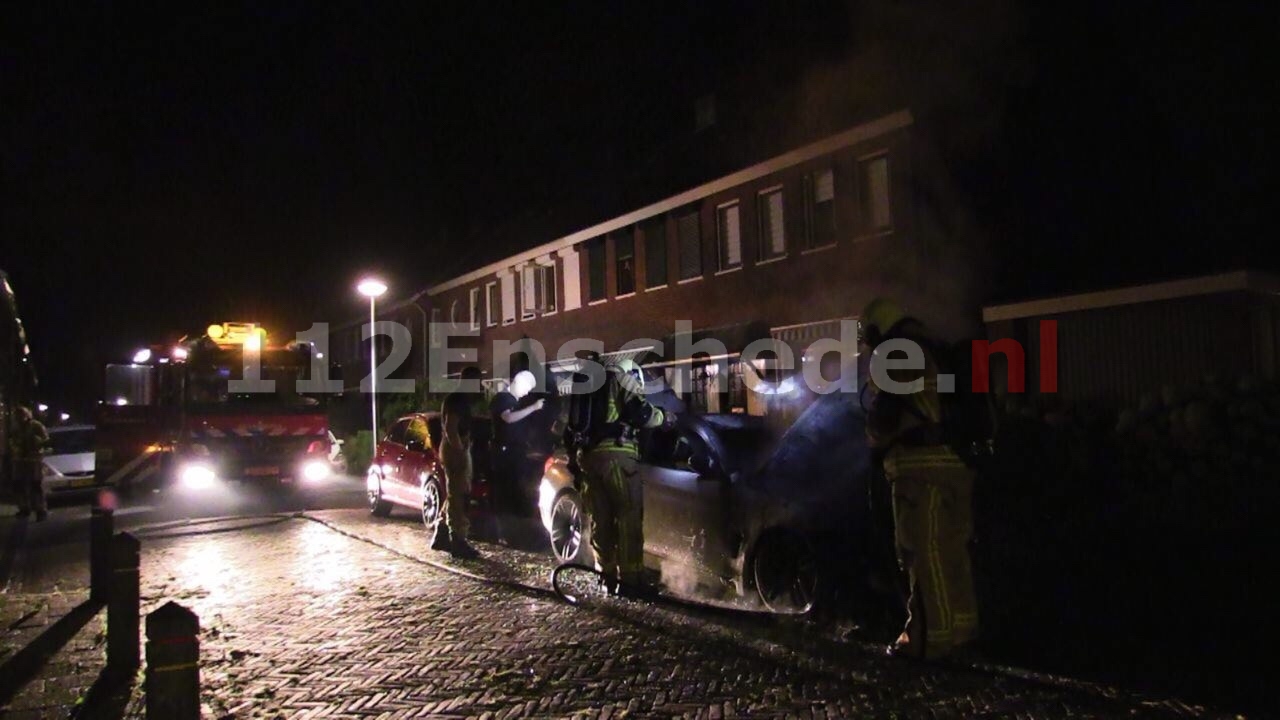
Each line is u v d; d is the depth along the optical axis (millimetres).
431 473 12398
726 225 20203
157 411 18062
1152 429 8586
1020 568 6930
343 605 8164
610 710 5266
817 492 6883
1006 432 8898
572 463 7945
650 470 8562
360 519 14016
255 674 6285
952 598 5527
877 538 6184
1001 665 5539
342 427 34406
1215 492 7801
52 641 7559
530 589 8266
